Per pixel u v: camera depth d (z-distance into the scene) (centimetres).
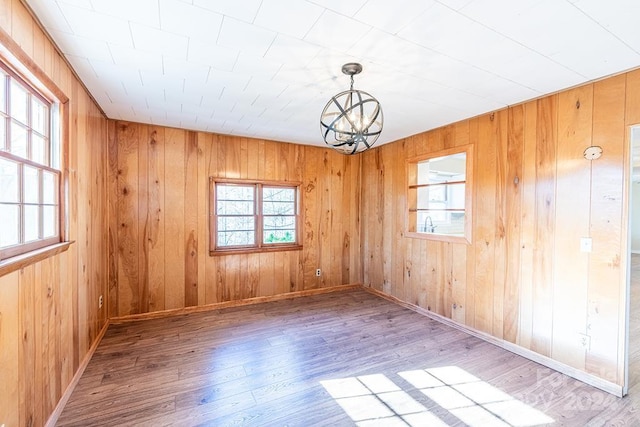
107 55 203
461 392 226
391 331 339
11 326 142
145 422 190
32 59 157
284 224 470
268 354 283
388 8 153
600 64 210
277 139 445
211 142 407
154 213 375
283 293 462
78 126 237
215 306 411
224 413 200
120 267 358
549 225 265
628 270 221
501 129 306
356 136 195
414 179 425
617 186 224
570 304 250
